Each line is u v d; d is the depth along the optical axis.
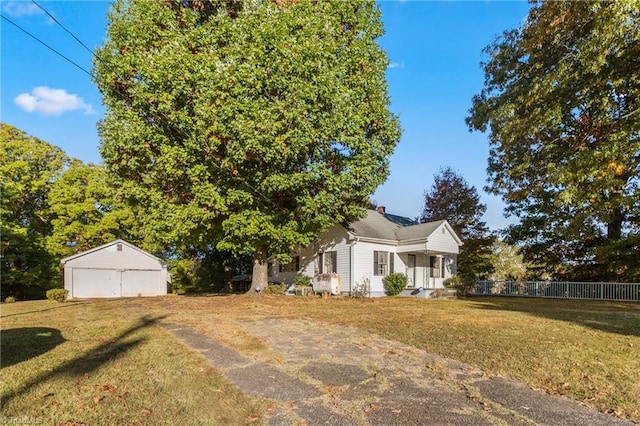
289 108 13.52
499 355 6.35
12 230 25.73
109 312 12.48
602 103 14.98
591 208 16.56
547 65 17.36
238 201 14.67
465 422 3.87
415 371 5.60
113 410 3.95
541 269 26.45
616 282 20.02
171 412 3.95
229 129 13.32
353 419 3.94
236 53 13.38
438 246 21.80
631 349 6.67
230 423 3.81
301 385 4.98
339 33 15.65
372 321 10.08
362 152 15.67
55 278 28.38
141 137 14.12
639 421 3.88
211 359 6.16
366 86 16.02
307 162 14.98
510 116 17.67
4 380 4.85
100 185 28.78
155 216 15.91
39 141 29.53
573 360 5.98
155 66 13.34
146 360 5.93
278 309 13.02
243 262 32.47
